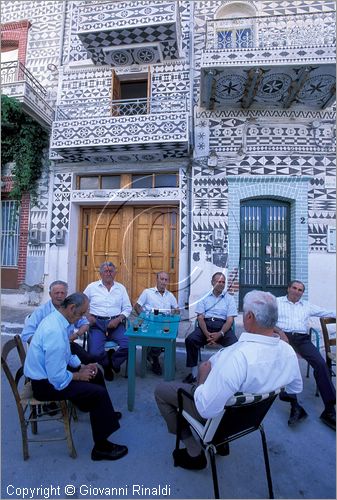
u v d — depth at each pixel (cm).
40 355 200
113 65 633
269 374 162
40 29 678
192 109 592
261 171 570
